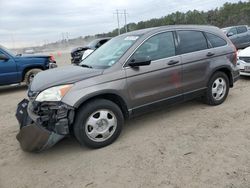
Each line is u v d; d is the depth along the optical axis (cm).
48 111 369
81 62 506
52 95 369
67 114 371
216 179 307
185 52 491
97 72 405
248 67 771
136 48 436
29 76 955
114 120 412
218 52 538
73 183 326
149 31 463
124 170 342
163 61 458
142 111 448
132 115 439
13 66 917
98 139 402
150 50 450
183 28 501
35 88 391
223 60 543
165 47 469
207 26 550
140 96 436
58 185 325
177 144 400
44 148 370
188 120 491
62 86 374
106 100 403
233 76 569
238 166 329
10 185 335
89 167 358
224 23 6394
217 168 328
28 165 379
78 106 375
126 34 505
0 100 821
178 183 305
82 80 387
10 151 427
